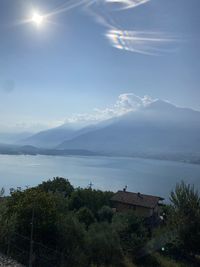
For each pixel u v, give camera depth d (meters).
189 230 33.44
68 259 20.86
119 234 30.12
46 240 22.47
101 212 44.41
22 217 22.52
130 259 27.22
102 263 23.33
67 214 25.42
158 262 28.70
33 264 19.31
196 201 34.72
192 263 31.39
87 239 24.08
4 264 18.27
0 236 20.55
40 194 24.31
